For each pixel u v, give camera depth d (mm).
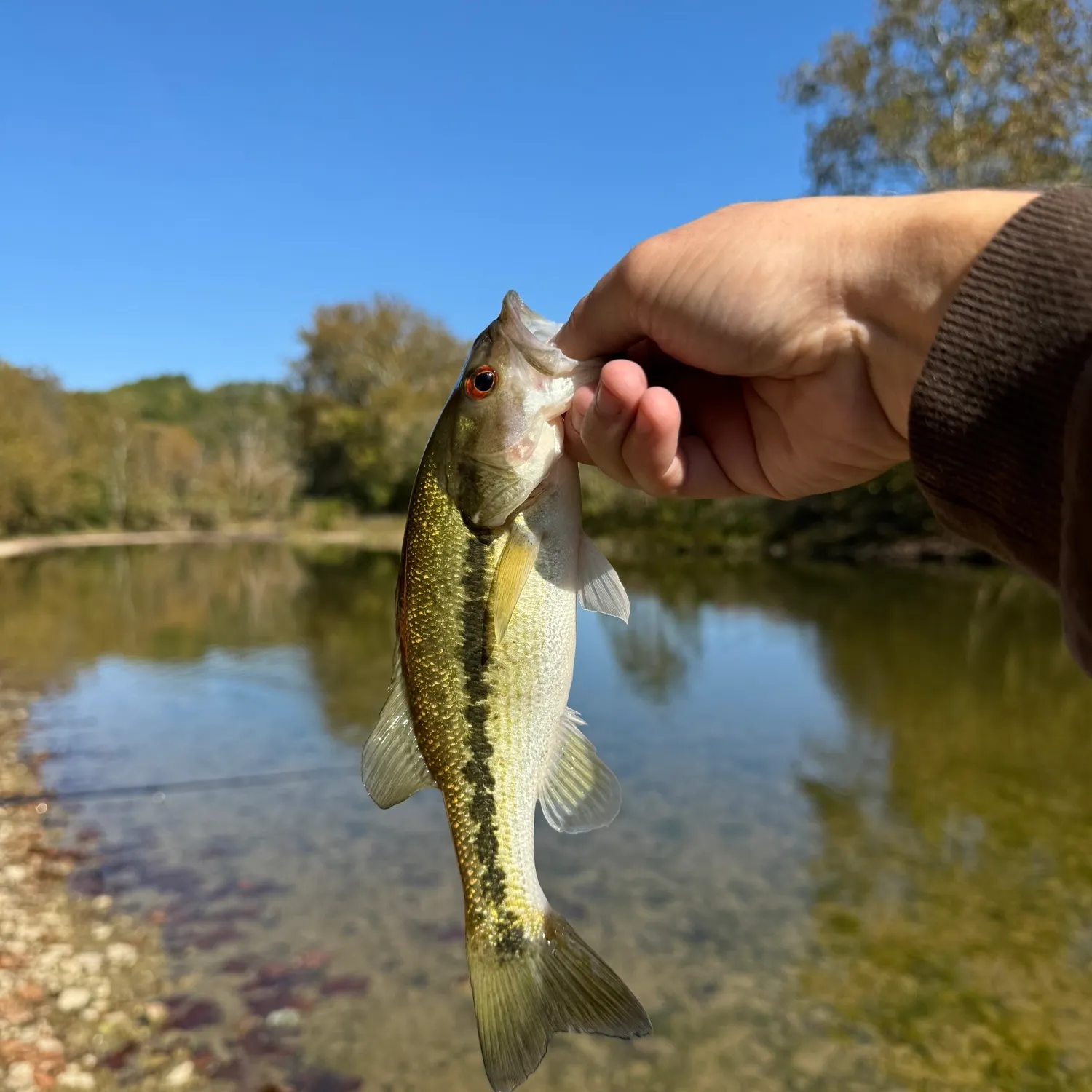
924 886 774
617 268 302
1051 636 1954
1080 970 643
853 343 274
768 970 646
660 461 302
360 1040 583
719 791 1008
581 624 2166
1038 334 204
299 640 2174
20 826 963
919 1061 552
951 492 219
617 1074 544
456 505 318
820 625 2133
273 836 929
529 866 311
